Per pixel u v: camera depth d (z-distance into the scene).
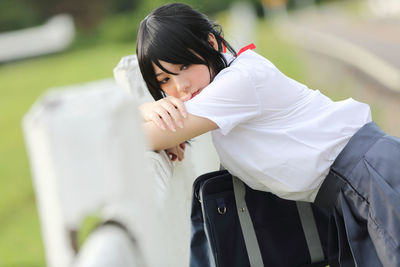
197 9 2.69
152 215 1.20
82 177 1.07
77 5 55.75
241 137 2.42
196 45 2.41
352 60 16.52
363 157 2.34
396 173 2.24
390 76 12.31
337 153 2.42
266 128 2.43
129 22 47.16
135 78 2.61
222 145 2.46
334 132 2.45
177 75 2.44
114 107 1.07
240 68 2.39
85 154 1.06
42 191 1.10
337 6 64.38
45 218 1.11
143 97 2.72
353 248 2.29
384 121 8.39
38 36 37.19
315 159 2.38
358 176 2.32
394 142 2.34
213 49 2.48
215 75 2.53
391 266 2.15
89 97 1.09
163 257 1.24
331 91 11.45
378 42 21.12
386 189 2.21
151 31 2.40
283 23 44.78
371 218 2.24
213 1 55.97
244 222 2.49
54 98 1.09
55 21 42.75
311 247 2.57
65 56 37.75
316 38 26.53
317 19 45.03
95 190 1.08
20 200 7.70
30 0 53.25
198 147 3.09
